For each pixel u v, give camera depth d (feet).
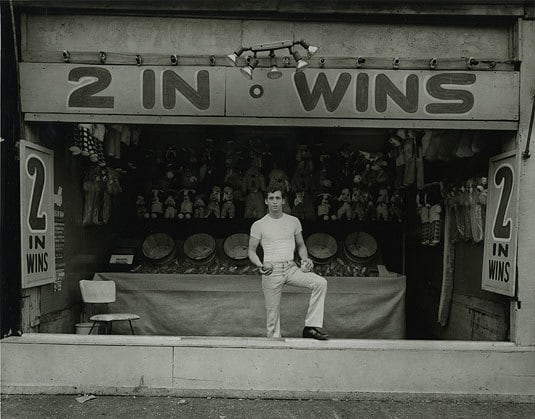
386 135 22.82
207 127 22.98
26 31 13.94
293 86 13.75
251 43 14.08
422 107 13.75
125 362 13.44
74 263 18.04
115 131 19.20
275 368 13.42
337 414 12.29
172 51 14.02
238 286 18.65
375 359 13.38
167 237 21.01
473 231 15.97
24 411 12.29
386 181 21.97
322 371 13.41
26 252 13.91
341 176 22.27
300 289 18.40
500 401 13.25
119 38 14.02
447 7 13.65
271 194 15.29
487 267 14.80
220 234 22.52
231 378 13.42
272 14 13.92
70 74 13.74
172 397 13.32
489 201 14.82
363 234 21.03
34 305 14.85
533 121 13.56
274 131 23.11
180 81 13.76
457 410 12.64
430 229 19.98
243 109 13.76
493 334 15.21
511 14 13.62
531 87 13.67
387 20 14.02
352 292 18.62
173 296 18.71
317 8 13.70
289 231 15.33
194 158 22.39
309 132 22.75
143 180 23.16
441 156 17.65
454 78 13.74
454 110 13.71
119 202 22.00
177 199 22.43
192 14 13.93
